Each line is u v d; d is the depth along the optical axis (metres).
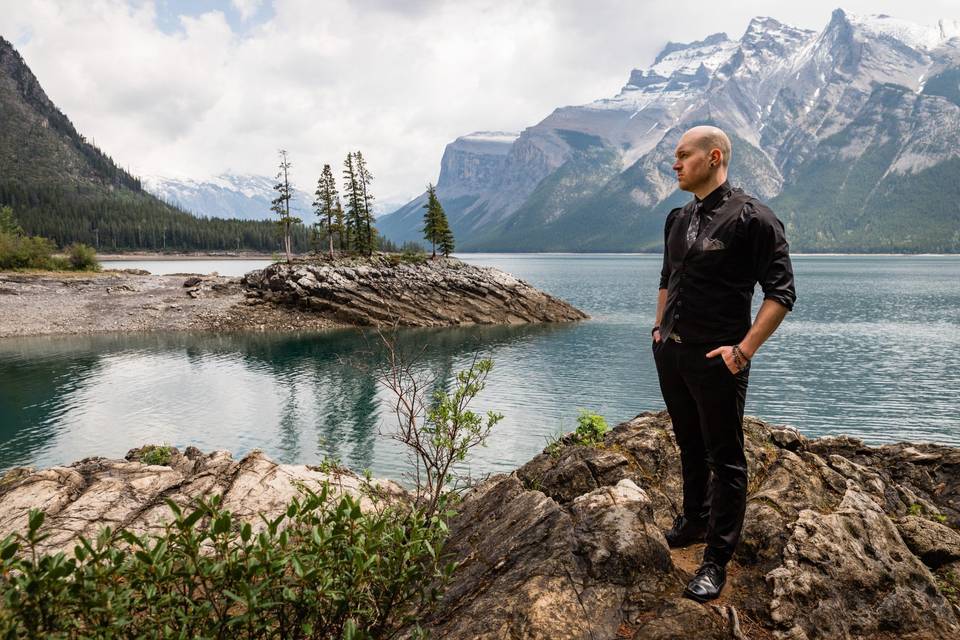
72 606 2.12
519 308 74.81
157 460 12.21
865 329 68.94
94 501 7.43
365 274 71.81
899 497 4.89
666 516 4.80
